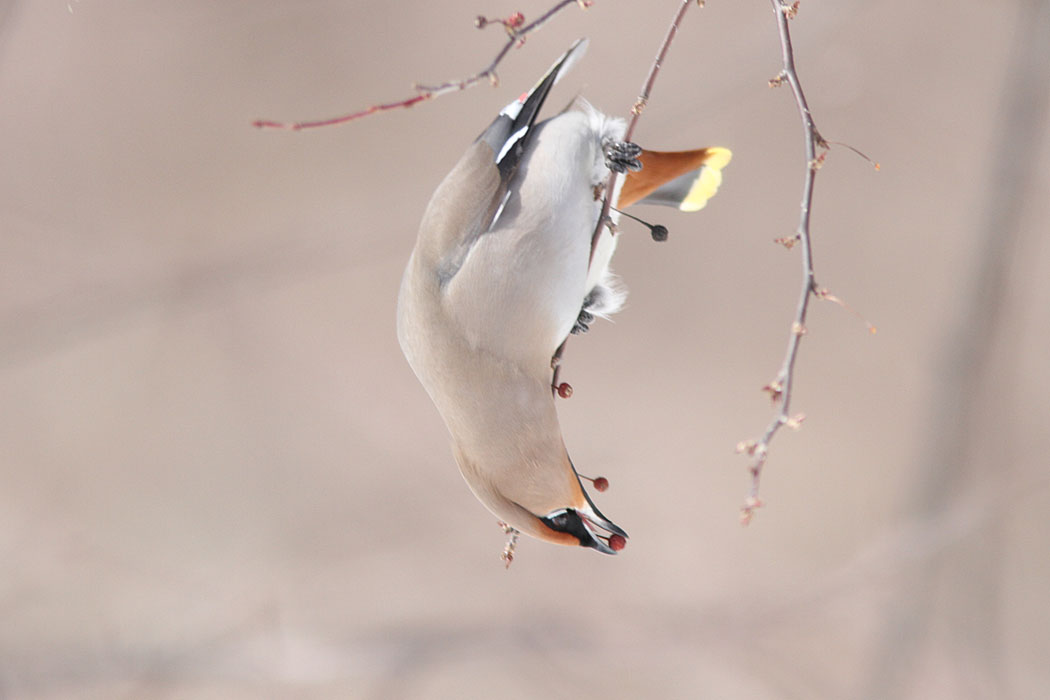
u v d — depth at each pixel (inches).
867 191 584.4
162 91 614.2
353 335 625.6
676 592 503.8
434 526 549.0
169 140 613.3
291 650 474.0
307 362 615.2
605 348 613.0
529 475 236.8
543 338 238.7
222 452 582.9
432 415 605.9
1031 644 476.7
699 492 563.5
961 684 367.6
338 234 553.0
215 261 578.9
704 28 546.0
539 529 240.1
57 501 568.7
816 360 588.1
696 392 591.5
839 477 551.2
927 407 368.8
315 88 621.3
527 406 235.9
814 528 539.5
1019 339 393.7
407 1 619.8
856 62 562.6
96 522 568.7
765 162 592.4
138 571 534.3
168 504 568.7
